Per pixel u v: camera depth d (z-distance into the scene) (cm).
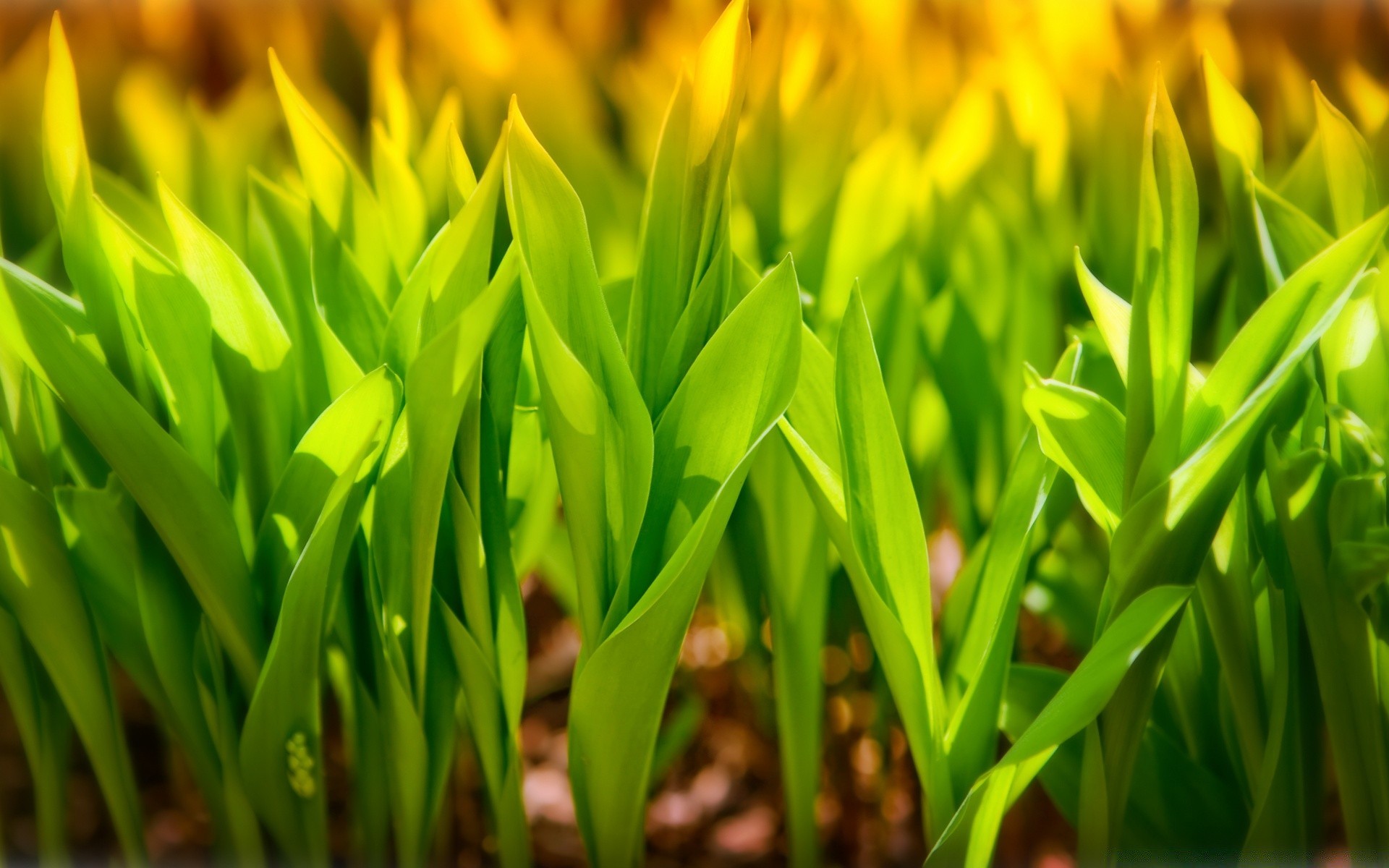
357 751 49
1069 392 44
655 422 46
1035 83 62
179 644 47
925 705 45
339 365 47
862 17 73
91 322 45
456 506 45
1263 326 43
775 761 59
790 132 60
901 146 54
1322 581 44
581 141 58
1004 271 55
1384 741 45
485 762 47
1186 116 67
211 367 46
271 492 47
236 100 68
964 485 54
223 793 48
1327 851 55
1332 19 82
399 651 46
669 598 43
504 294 42
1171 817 48
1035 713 49
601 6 89
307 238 51
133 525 46
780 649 50
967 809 44
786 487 49
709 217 45
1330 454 44
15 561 46
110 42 81
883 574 45
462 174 45
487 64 64
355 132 85
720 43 43
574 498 43
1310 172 53
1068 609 53
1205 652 48
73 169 44
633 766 45
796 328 43
